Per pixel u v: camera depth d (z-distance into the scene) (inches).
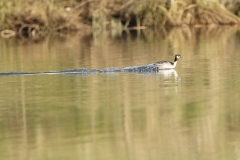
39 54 2321.6
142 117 1187.3
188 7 3390.7
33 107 1298.0
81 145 1017.5
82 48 2519.7
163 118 1176.8
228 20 3371.1
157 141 1026.7
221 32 3031.5
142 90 1453.0
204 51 2244.1
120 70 1785.2
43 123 1160.8
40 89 1498.5
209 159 938.1
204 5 3385.8
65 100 1358.3
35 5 3297.2
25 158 961.5
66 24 3339.1
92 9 3383.4
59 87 1517.0
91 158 951.0
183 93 1406.3
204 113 1210.0
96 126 1130.0
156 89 1461.6
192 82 1549.0
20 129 1124.5
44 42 2871.6
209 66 1828.2
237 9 3435.0
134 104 1299.2
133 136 1065.5
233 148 991.0
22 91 1480.1
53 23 3321.9
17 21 3289.9
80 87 1508.4
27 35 3255.4
